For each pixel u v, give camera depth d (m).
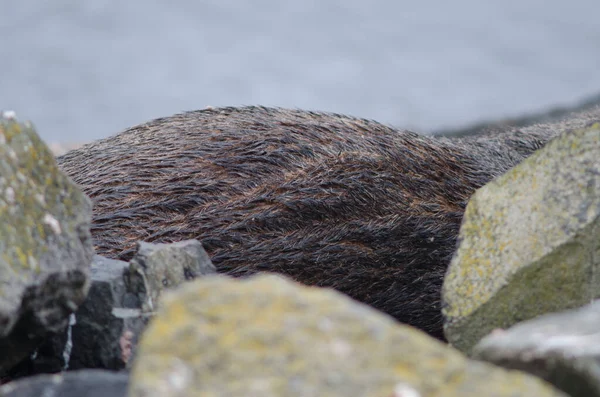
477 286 12.16
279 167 19.72
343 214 19.41
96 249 18.25
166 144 20.47
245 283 8.17
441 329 20.14
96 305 11.90
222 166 19.66
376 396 7.08
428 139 22.06
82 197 11.10
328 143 20.44
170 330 7.68
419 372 7.31
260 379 7.24
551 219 11.92
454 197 20.89
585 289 11.58
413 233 19.91
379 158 20.38
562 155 12.38
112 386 9.16
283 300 7.89
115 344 11.72
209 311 7.81
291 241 18.89
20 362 11.98
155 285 12.22
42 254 10.00
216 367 7.38
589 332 8.84
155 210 19.00
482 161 22.42
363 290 19.47
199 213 18.91
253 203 19.06
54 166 10.88
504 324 11.88
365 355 7.41
